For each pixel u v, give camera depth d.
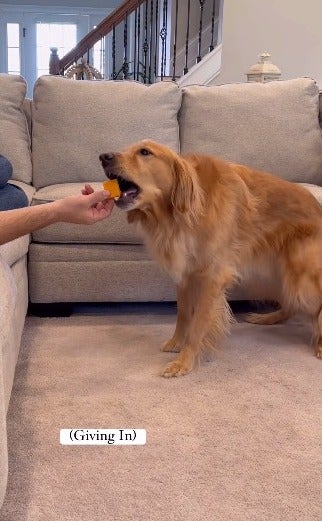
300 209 2.01
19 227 1.23
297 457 1.35
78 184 2.40
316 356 1.95
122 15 4.50
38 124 2.55
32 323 2.21
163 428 1.46
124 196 1.66
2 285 1.14
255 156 2.57
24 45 9.05
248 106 2.59
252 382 1.74
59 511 1.14
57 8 8.89
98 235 2.17
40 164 2.52
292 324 2.29
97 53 8.73
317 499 1.20
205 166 1.85
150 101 2.55
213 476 1.26
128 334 2.12
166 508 1.15
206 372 1.80
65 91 2.52
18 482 1.22
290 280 2.02
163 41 6.12
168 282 2.29
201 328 1.83
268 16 4.29
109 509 1.15
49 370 1.78
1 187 1.52
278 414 1.55
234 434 1.44
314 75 4.41
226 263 1.86
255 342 2.08
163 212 1.74
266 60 3.49
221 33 4.83
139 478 1.25
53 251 2.19
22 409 1.53
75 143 2.50
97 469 1.28
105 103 2.52
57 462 1.30
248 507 1.16
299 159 2.60
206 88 2.65
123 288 2.27
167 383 1.71
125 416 1.51
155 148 1.68
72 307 2.38
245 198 1.92
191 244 1.77
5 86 2.54
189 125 2.61
